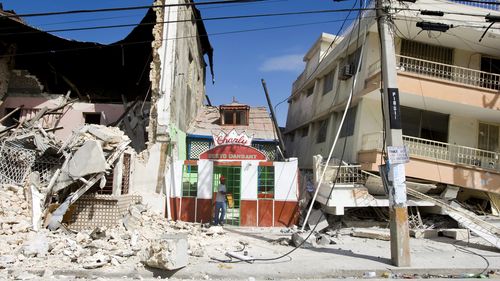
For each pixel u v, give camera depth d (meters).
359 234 12.35
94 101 19.80
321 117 21.25
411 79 14.36
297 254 9.41
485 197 15.51
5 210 9.67
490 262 9.02
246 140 15.69
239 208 14.27
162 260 7.32
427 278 7.92
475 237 12.48
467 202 15.92
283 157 17.31
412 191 13.54
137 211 11.91
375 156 13.89
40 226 10.08
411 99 14.90
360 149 15.44
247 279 7.46
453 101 14.55
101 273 7.27
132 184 13.75
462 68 14.96
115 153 11.84
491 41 15.62
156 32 15.34
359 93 15.55
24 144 11.23
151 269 7.50
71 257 7.93
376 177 13.80
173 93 15.12
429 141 14.63
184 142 17.70
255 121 20.94
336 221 14.22
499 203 15.09
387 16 9.12
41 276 6.99
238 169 14.59
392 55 8.98
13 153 11.03
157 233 11.10
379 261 8.77
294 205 14.21
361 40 16.34
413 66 15.07
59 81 19.92
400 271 8.15
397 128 8.67
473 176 14.49
